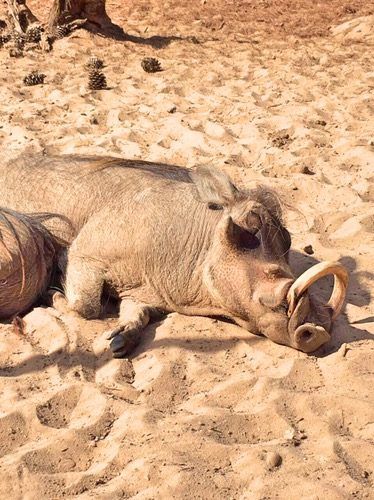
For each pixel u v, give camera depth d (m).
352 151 3.76
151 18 7.72
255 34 7.04
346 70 5.50
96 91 4.92
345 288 2.28
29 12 6.69
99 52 6.16
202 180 2.42
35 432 1.98
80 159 2.72
